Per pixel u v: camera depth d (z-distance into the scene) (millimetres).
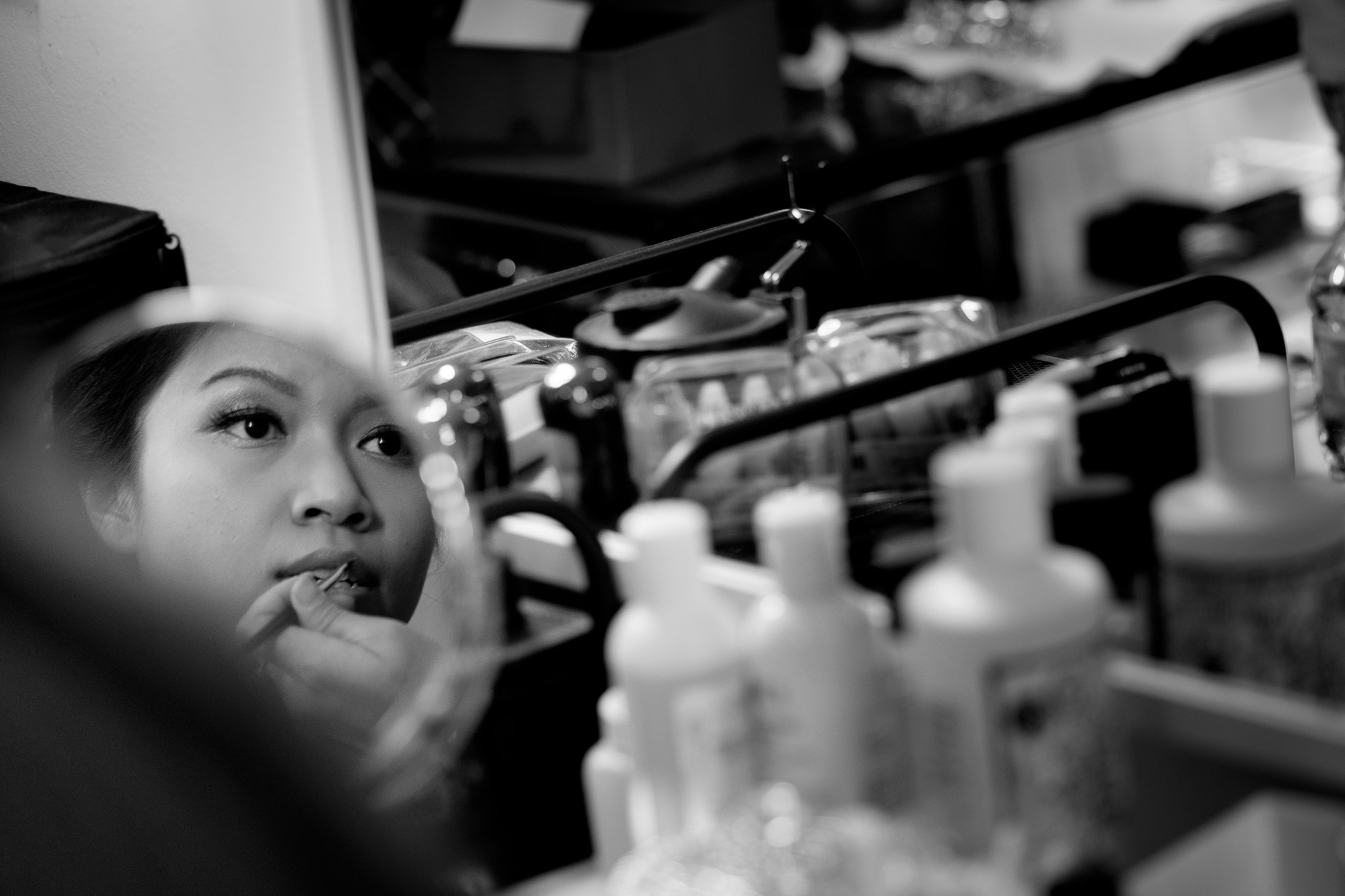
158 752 197
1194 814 583
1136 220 2363
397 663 714
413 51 1782
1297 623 595
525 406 1081
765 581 681
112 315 1138
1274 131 2408
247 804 197
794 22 2648
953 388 891
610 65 1655
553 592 943
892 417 879
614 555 955
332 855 197
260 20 1379
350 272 1432
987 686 541
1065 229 2305
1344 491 686
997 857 557
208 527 773
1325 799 564
